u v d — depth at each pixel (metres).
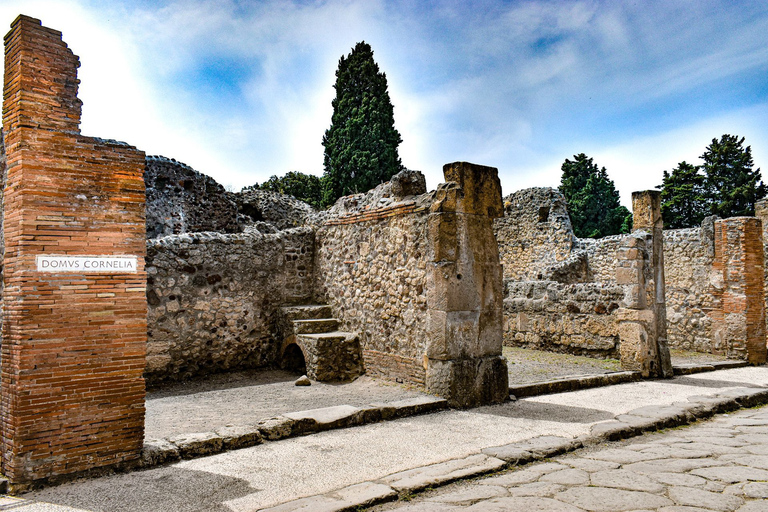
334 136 25.42
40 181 3.68
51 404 3.67
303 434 5.02
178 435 4.56
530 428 5.20
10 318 3.69
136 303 4.07
